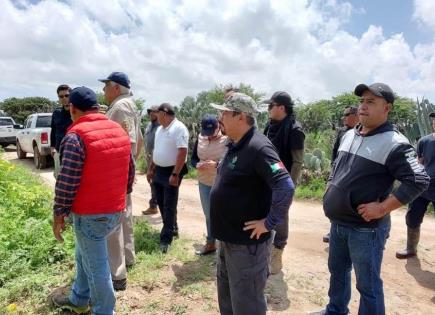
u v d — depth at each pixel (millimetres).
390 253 5793
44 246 4738
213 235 2941
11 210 5789
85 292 3674
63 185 3033
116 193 3279
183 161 5258
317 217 7977
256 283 2848
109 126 3287
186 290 4191
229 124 2783
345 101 24562
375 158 3064
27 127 15914
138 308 3869
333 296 3627
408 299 4383
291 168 4371
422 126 10203
